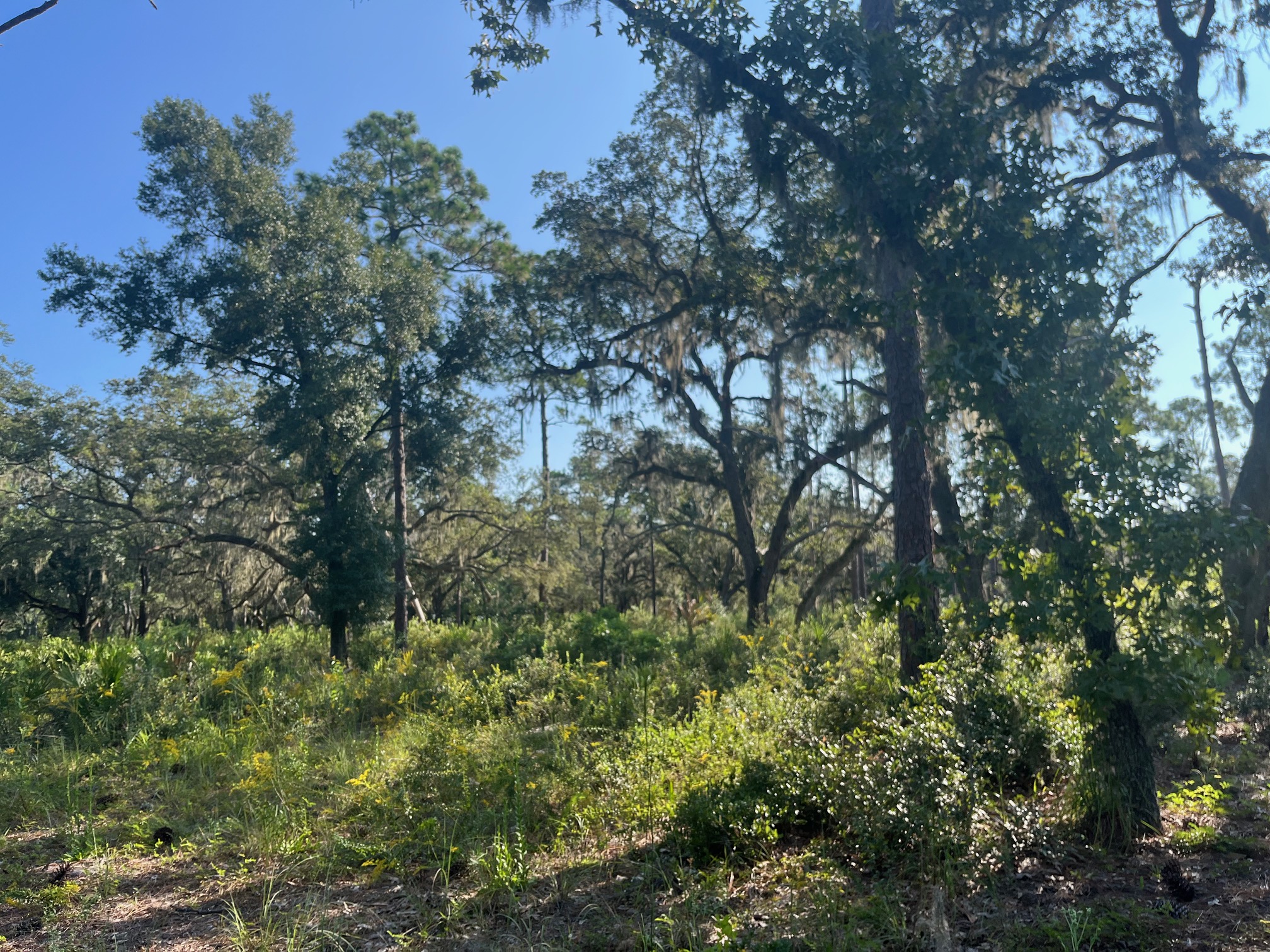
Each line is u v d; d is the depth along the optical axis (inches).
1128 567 193.6
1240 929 145.6
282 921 183.9
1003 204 221.8
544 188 808.9
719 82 297.0
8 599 1328.7
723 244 743.1
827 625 602.2
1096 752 204.7
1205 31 451.5
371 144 1018.1
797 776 223.1
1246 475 456.1
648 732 311.6
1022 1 390.6
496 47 319.0
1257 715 289.0
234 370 886.4
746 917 164.9
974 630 211.0
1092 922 149.7
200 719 422.6
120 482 1083.3
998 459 219.1
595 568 1467.8
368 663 754.8
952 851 179.3
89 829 255.1
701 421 826.8
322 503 907.4
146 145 848.9
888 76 242.7
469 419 977.5
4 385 1120.8
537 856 218.7
